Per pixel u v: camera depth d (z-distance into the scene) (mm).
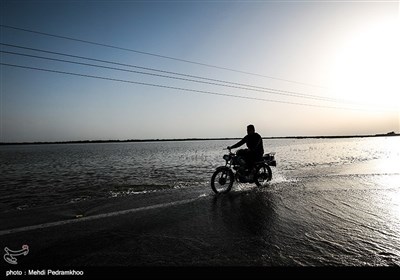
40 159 46438
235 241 4426
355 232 4820
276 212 6199
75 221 5559
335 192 8438
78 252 4035
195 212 6238
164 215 5984
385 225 5207
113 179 15102
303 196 7910
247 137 9602
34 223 5434
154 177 15289
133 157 44688
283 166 19266
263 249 4098
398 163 17891
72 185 13344
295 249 4086
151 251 4051
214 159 34500
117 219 5684
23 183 15234
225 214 6055
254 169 9414
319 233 4785
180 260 3754
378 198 7559
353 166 16344
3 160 45469
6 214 6148
